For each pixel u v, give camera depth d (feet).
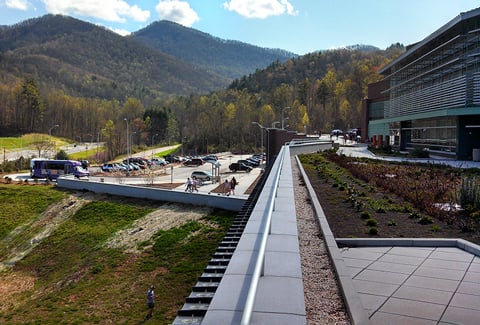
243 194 114.73
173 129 456.45
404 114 165.89
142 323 55.72
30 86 442.91
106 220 112.06
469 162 99.14
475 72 106.01
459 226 35.45
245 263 18.03
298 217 36.73
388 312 19.94
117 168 205.57
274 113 384.06
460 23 112.27
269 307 14.03
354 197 47.83
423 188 54.29
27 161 240.94
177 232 91.35
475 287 23.09
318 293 19.86
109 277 74.69
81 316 60.80
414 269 26.25
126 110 490.90
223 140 372.17
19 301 73.36
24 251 102.17
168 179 164.76
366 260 28.12
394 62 178.19
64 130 458.50
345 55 654.53
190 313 19.61
